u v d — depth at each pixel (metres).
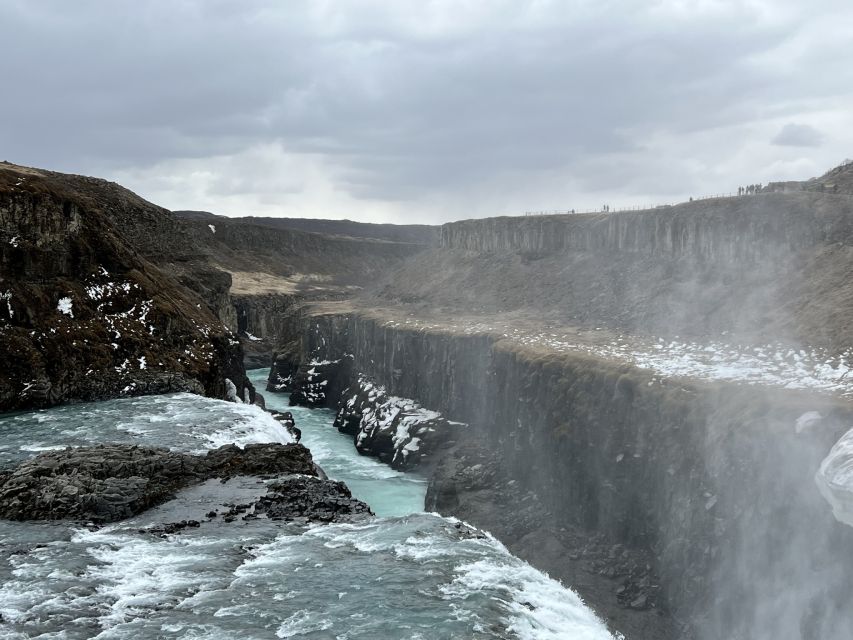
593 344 68.44
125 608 20.34
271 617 19.69
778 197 72.88
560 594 21.77
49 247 67.94
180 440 44.91
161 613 19.97
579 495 51.91
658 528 42.66
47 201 68.56
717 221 77.19
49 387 58.88
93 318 67.31
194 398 60.94
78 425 49.97
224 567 23.36
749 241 72.12
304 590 21.36
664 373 48.91
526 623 19.36
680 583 38.28
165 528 27.53
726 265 74.88
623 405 49.00
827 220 66.50
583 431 52.16
